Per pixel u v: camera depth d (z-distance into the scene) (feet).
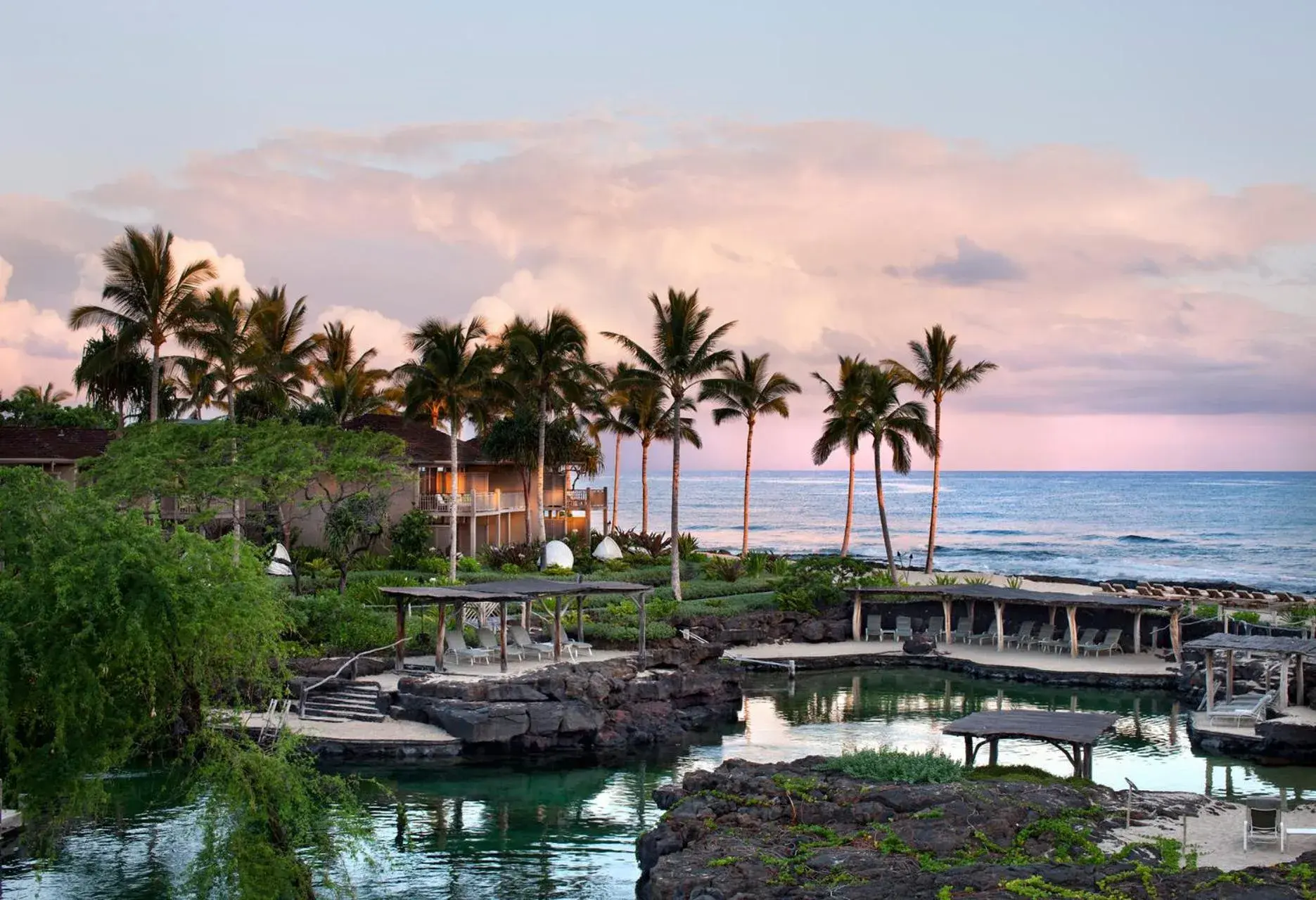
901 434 218.38
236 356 176.45
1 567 57.41
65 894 67.31
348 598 133.80
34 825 61.77
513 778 96.89
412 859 76.33
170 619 56.59
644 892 67.97
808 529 529.45
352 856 68.18
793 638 170.81
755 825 70.59
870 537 467.93
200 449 145.07
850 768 79.46
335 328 236.63
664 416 245.24
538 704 106.32
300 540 188.55
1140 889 56.90
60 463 157.99
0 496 56.70
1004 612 176.14
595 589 126.21
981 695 137.08
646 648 135.23
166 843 76.28
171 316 167.53
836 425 216.74
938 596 167.32
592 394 226.38
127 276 164.76
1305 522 511.40
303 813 61.41
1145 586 194.90
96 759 55.88
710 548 395.34
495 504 208.23
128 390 190.80
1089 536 447.83
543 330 203.62
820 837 68.03
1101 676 141.69
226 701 65.21
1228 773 97.81
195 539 61.52
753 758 104.01
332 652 123.13
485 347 193.77
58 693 52.95
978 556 363.56
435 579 161.68
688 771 99.30
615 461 288.30
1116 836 68.44
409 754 100.78
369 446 157.69
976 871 60.29
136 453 134.62
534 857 76.89
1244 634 151.23
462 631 127.44
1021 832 67.21
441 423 222.28
